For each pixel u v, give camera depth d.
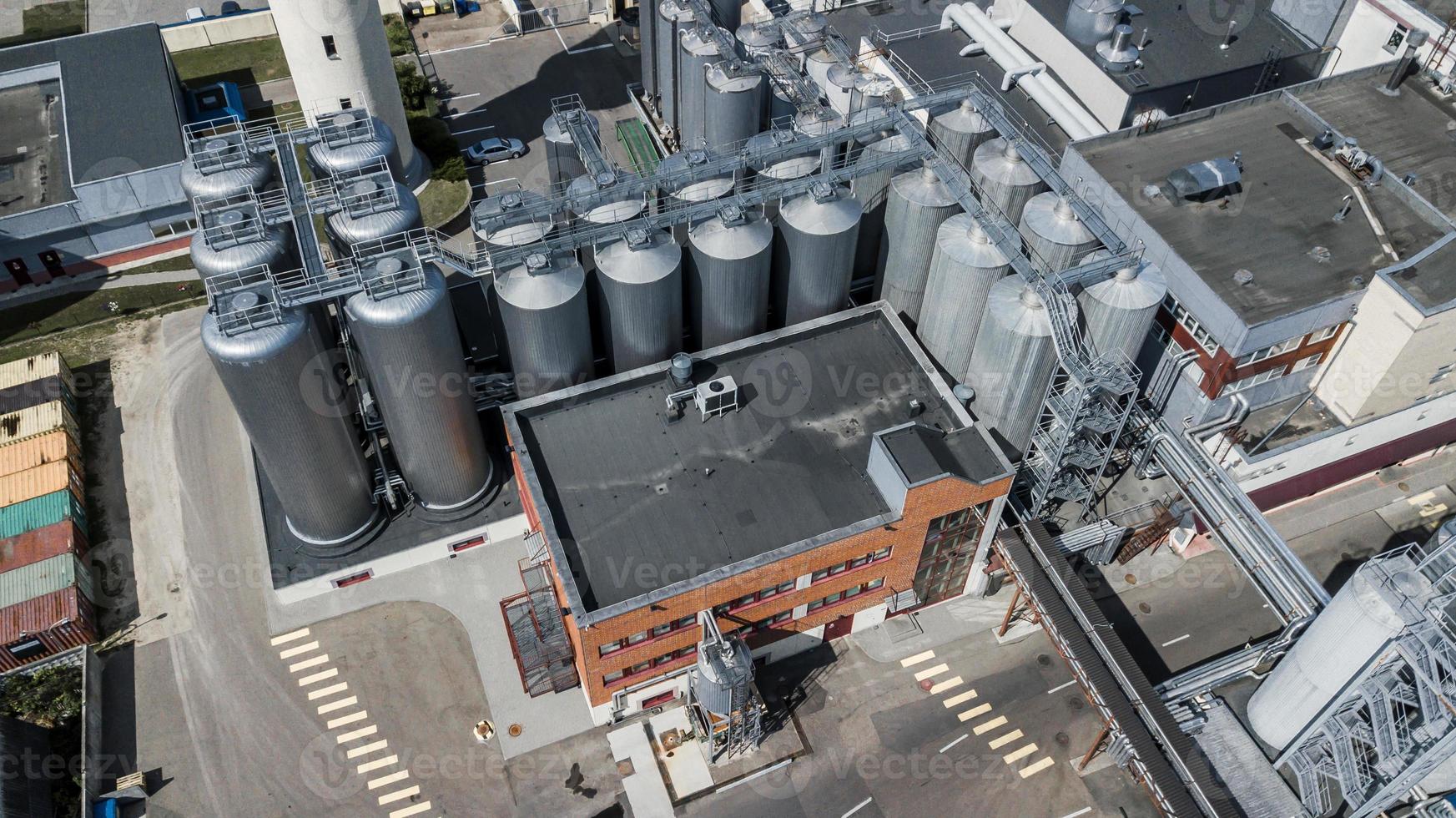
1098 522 50.47
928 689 48.53
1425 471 57.78
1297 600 44.50
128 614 50.62
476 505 52.12
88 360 62.06
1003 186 53.12
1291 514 55.69
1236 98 63.78
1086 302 46.34
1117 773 45.69
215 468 56.75
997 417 49.66
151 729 46.69
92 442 57.78
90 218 64.69
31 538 50.78
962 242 49.25
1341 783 40.44
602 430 48.31
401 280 43.22
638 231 48.41
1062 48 65.06
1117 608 51.50
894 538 45.25
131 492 55.66
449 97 82.38
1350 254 51.16
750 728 45.53
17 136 68.88
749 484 46.22
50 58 72.19
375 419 52.28
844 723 47.31
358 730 46.78
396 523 52.38
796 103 61.72
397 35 86.50
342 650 49.38
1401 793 38.34
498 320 51.31
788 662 49.59
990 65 67.38
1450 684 35.81
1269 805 42.19
